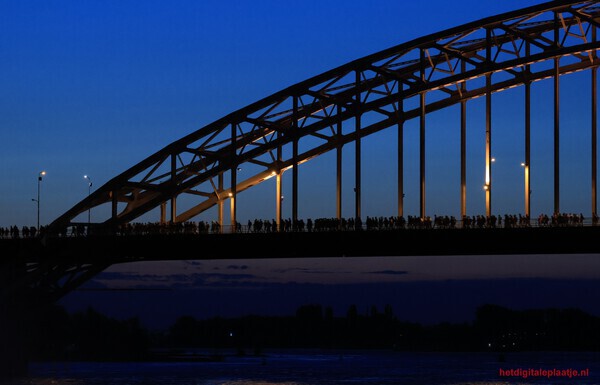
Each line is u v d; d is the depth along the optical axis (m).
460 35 116.44
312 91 122.69
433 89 117.56
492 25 114.75
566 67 116.56
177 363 196.38
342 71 121.50
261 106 124.44
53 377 137.75
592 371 178.12
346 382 143.62
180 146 126.75
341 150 122.12
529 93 116.56
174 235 118.31
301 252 114.69
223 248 117.12
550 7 111.50
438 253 109.56
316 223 114.19
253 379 146.75
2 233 125.31
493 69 114.50
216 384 134.38
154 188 126.62
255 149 123.69
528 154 114.62
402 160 118.94
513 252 106.25
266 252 116.12
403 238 109.62
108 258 121.88
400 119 119.94
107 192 128.62
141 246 119.88
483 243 106.62
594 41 110.06
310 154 123.38
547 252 105.00
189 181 126.12
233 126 125.31
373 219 111.56
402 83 119.06
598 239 102.44
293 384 137.75
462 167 118.19
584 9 112.62
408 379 152.12
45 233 123.25
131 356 199.38
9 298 127.62
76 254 122.19
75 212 129.50
